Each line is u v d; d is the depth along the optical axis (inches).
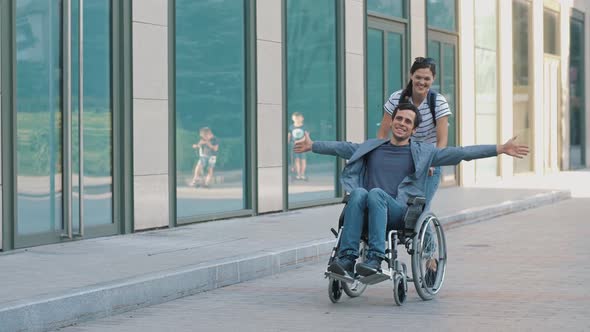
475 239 533.6
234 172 577.3
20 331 286.4
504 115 1005.8
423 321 301.6
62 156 453.4
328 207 652.7
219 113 564.7
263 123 597.3
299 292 361.7
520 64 1060.5
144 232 497.0
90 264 379.9
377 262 321.4
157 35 508.4
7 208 422.9
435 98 355.9
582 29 1286.9
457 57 896.9
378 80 743.1
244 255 402.3
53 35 448.8
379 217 322.0
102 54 478.9
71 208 446.9
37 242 438.6
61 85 452.8
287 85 625.6
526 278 389.7
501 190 833.5
